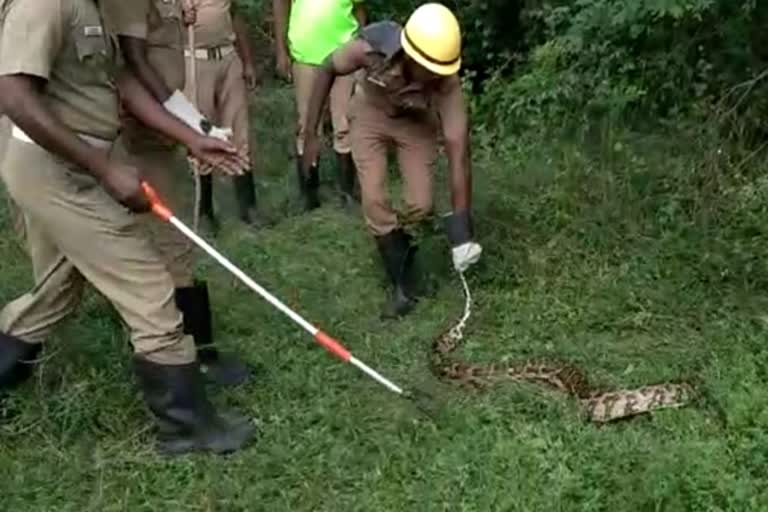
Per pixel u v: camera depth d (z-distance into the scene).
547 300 6.82
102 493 5.35
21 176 5.25
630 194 7.66
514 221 7.64
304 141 7.18
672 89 8.59
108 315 6.50
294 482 5.38
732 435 5.42
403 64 6.48
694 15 8.05
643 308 6.68
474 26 10.45
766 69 8.20
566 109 8.94
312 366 6.24
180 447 5.57
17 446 5.64
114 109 5.35
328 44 8.40
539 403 5.74
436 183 8.28
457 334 6.43
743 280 6.80
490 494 5.17
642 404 5.68
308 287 7.18
